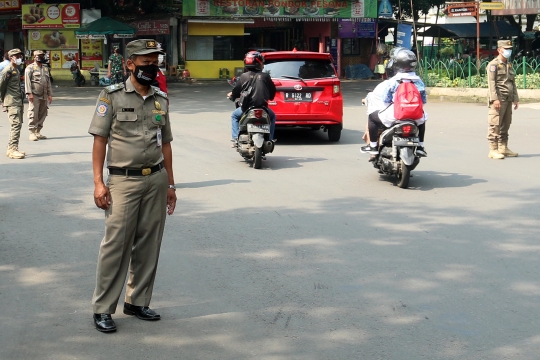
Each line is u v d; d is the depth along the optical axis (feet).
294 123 43.04
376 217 25.38
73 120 59.31
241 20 122.52
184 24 119.24
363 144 44.11
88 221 24.88
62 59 116.78
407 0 142.92
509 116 38.40
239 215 25.64
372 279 18.78
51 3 119.75
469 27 139.13
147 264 16.05
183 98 84.94
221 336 15.15
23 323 15.90
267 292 17.84
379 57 135.03
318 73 43.57
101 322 15.47
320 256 20.79
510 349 14.46
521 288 18.08
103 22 109.29
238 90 35.14
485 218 25.22
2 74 37.45
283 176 33.09
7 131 50.49
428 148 42.06
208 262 20.24
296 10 126.00
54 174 33.53
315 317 16.20
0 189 30.22
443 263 20.12
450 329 15.48
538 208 26.71
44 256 20.86
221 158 38.40
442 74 87.04
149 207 15.72
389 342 14.80
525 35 141.38
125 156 15.29
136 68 15.11
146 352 14.35
